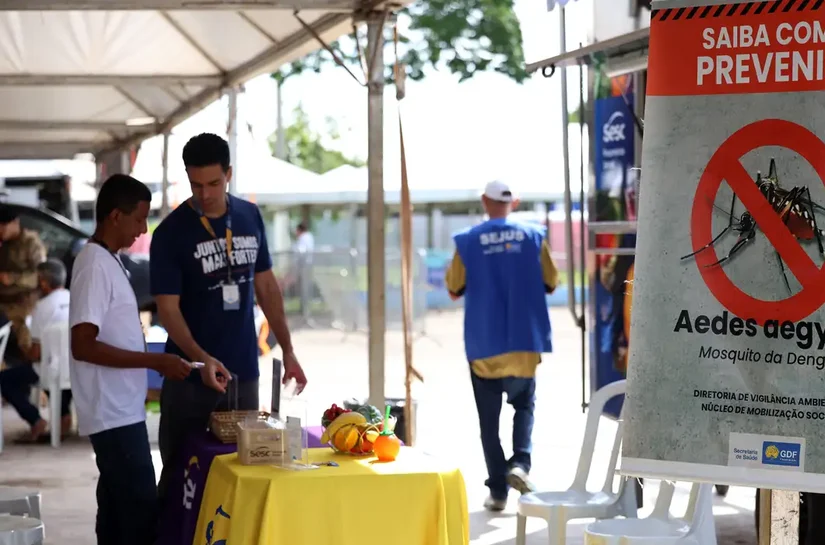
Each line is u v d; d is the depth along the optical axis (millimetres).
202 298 4988
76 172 18562
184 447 4832
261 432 4062
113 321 4629
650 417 3146
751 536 6207
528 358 6871
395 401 6656
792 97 3053
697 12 3119
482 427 6945
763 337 3068
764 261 3070
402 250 6387
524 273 6898
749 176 3084
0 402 9250
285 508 3814
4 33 8602
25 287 10680
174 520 4754
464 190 23953
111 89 11141
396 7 6453
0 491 5191
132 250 16219
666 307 3145
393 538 3885
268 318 5406
